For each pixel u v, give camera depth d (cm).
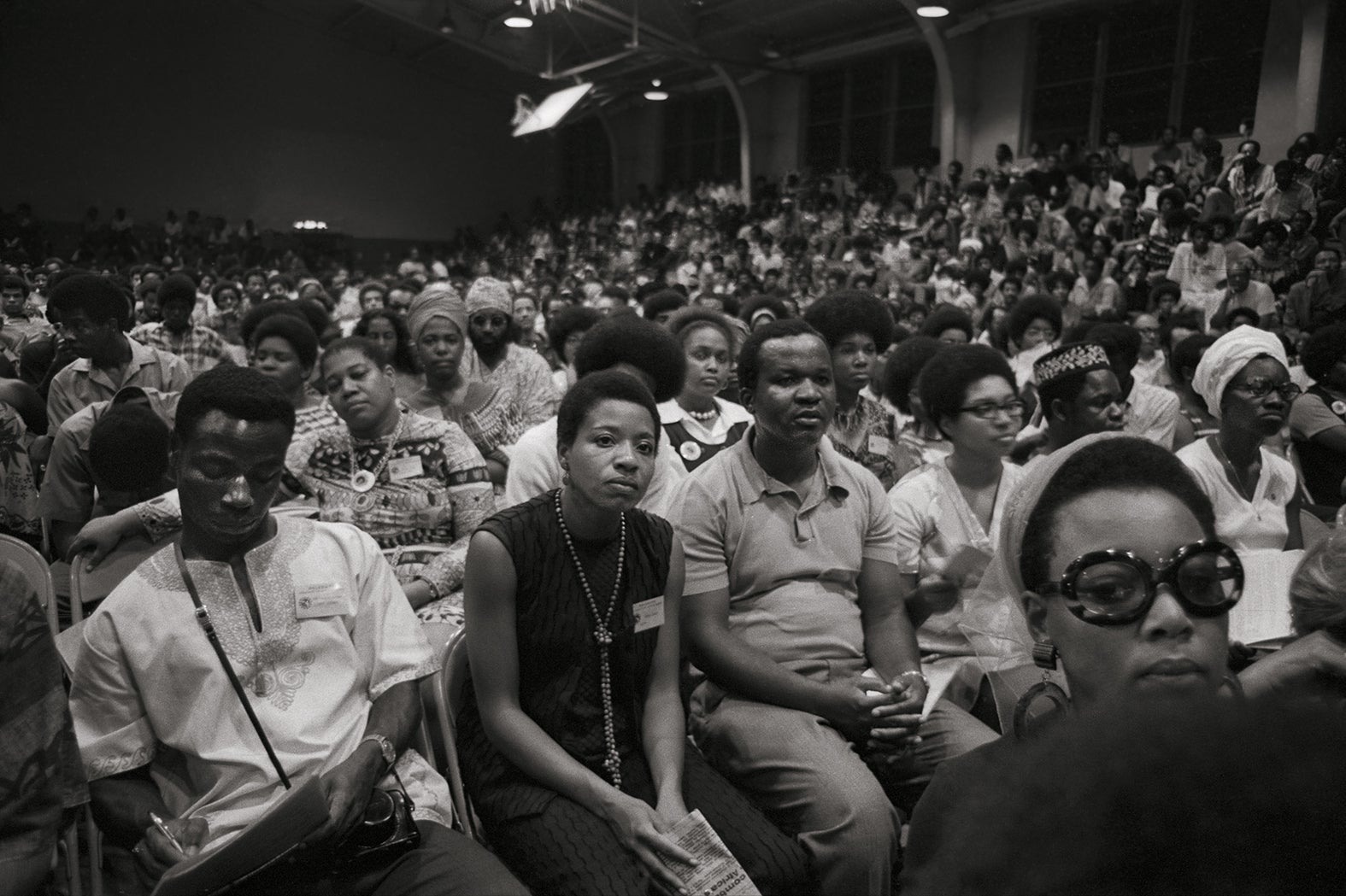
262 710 193
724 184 2061
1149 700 37
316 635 199
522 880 198
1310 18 1185
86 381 418
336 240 2470
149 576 194
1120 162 1326
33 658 148
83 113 2342
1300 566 162
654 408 218
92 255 2200
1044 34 1543
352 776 185
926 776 237
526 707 214
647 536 225
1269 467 299
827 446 259
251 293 1220
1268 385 282
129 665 190
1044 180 1326
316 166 2545
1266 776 33
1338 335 397
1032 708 134
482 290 469
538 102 2461
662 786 206
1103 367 302
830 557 250
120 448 271
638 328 321
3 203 2291
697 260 1686
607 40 1928
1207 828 32
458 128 2666
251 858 161
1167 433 412
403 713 202
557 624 212
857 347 375
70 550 253
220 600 195
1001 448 272
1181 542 113
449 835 193
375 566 212
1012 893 34
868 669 252
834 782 214
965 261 1228
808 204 1714
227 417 192
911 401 406
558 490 222
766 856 199
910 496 275
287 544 204
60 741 150
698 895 187
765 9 1681
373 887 183
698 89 2156
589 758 212
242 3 2431
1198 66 1371
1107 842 33
